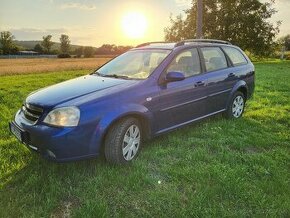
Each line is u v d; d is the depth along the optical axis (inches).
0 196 138.6
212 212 127.7
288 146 206.7
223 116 258.7
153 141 206.2
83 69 1101.7
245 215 129.0
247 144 205.6
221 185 148.9
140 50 222.4
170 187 148.0
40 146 151.3
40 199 136.0
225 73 241.0
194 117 215.8
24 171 162.4
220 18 1622.8
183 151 190.4
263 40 1656.0
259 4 1646.2
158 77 188.1
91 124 153.3
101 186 147.0
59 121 149.6
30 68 1101.1
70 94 164.9
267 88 461.1
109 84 179.3
